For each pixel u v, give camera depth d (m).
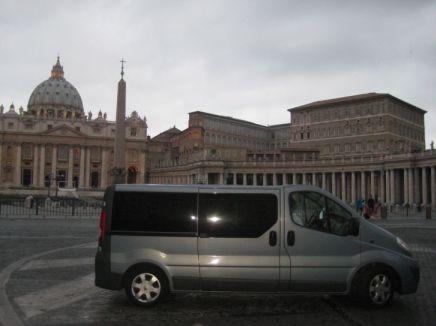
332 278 9.22
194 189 9.45
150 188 9.48
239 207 9.34
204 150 105.69
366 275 9.23
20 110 152.62
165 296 9.74
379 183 82.38
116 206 9.40
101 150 143.62
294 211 9.37
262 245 9.22
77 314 8.76
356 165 81.69
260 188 9.47
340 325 8.18
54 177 124.88
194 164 103.94
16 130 135.62
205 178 97.62
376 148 100.75
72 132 139.62
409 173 72.06
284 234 9.25
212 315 8.77
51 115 163.38
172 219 9.31
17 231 23.61
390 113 100.62
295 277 9.17
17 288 10.77
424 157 69.56
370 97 102.00
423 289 11.01
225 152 102.00
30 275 12.27
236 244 9.22
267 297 10.16
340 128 107.62
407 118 108.81
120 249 9.26
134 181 144.50
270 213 9.31
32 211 43.81
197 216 9.31
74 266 13.59
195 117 126.50
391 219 40.59
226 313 8.91
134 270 9.27
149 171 142.88
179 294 10.31
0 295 10.09
